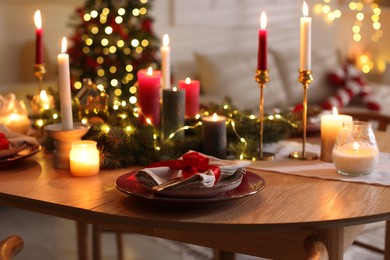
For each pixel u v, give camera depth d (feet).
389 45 19.45
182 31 15.66
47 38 13.24
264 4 17.37
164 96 6.31
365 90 15.88
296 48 16.22
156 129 6.45
